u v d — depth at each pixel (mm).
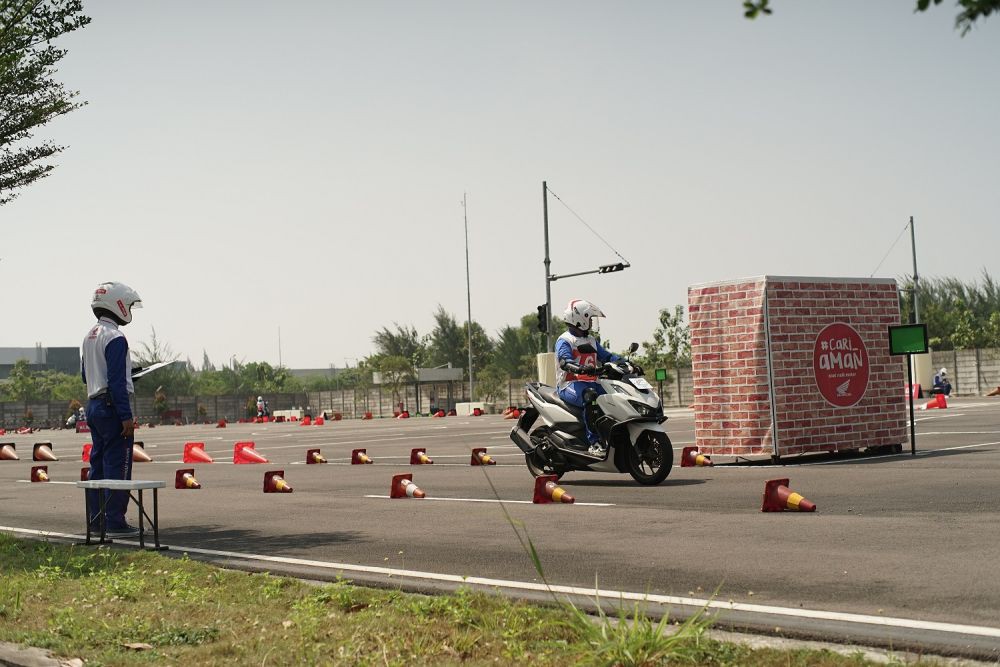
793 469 14047
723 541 8086
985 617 5262
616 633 4641
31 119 11266
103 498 9406
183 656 5078
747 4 2979
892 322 16359
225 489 15266
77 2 10484
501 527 9516
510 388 55688
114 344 10148
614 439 12992
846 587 6156
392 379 67438
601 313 13625
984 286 78000
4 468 23219
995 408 30859
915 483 11578
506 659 4703
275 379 94812
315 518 10969
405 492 12820
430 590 6562
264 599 6383
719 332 15562
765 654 4617
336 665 4758
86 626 5781
